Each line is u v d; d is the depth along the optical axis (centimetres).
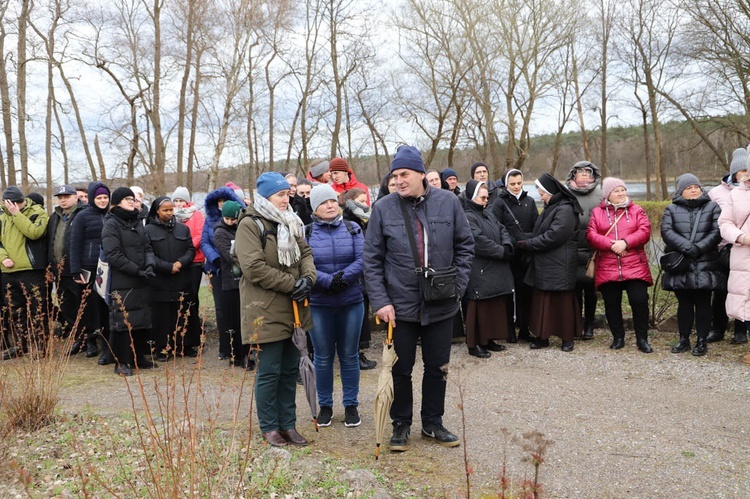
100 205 675
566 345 642
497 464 369
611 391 513
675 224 608
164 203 671
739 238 556
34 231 695
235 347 636
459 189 756
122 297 607
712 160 2403
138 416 452
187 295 695
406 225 382
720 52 1927
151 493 305
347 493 325
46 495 330
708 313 605
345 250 456
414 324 389
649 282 627
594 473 357
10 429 415
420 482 347
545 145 3031
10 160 1490
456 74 2164
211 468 343
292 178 702
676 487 338
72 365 657
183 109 2128
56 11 1903
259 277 375
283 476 339
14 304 689
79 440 409
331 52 2345
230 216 618
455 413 464
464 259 395
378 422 375
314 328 445
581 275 666
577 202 636
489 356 636
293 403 409
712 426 429
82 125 2420
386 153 2403
